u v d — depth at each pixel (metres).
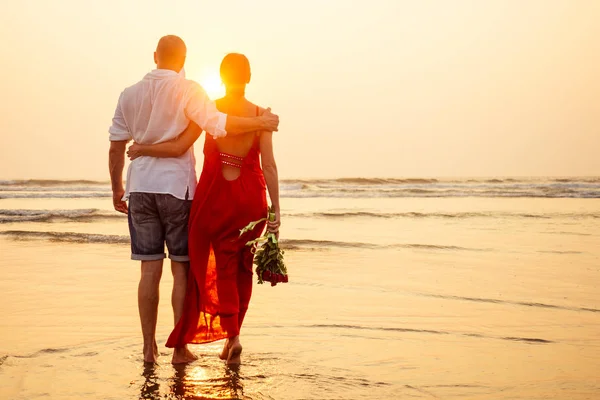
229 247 3.68
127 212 3.87
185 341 3.61
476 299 5.45
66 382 3.19
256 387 3.12
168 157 3.70
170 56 3.74
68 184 35.81
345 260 7.85
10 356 3.65
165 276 6.69
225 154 3.70
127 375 3.33
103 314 4.84
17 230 11.34
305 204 20.91
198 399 2.94
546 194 26.47
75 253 8.50
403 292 5.77
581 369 3.46
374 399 2.96
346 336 4.16
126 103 3.70
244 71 3.81
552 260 7.89
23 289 5.89
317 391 3.06
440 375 3.33
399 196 26.03
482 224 13.20
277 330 4.32
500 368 3.47
